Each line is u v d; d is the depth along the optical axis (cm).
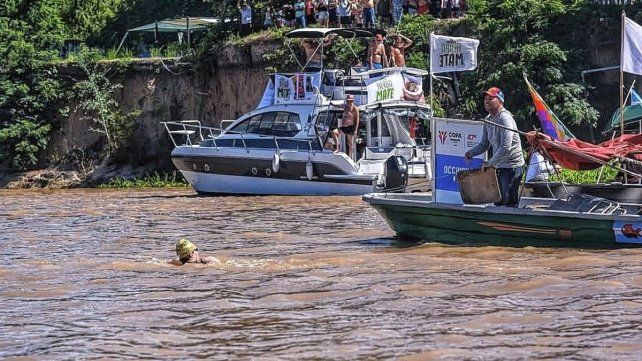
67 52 8831
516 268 2886
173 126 7844
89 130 8100
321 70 5928
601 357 1972
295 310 2434
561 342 2078
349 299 2539
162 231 4275
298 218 4622
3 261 3403
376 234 3881
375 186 5647
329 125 5831
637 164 3278
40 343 2194
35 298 2692
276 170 5903
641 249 3144
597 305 2375
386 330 2211
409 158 5744
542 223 3219
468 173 3319
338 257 3228
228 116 7681
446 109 6769
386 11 7412
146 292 2728
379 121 5862
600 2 6669
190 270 3088
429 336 2153
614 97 6512
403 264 3031
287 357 2031
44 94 8156
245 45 7538
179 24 8756
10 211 5397
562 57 6322
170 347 2136
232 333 2231
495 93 3278
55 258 3462
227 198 5941
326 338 2162
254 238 3919
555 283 2631
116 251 3641
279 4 7681
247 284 2794
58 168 8112
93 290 2786
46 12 8581
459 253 3225
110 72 8075
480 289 2602
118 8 9762
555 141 3344
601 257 3020
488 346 2062
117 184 7806
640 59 3794
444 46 3447
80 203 5912
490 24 6581
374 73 5866
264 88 7488
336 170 5725
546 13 6525
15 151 8162
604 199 3325
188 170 6247
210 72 7738
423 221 3475
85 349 2136
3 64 8250
